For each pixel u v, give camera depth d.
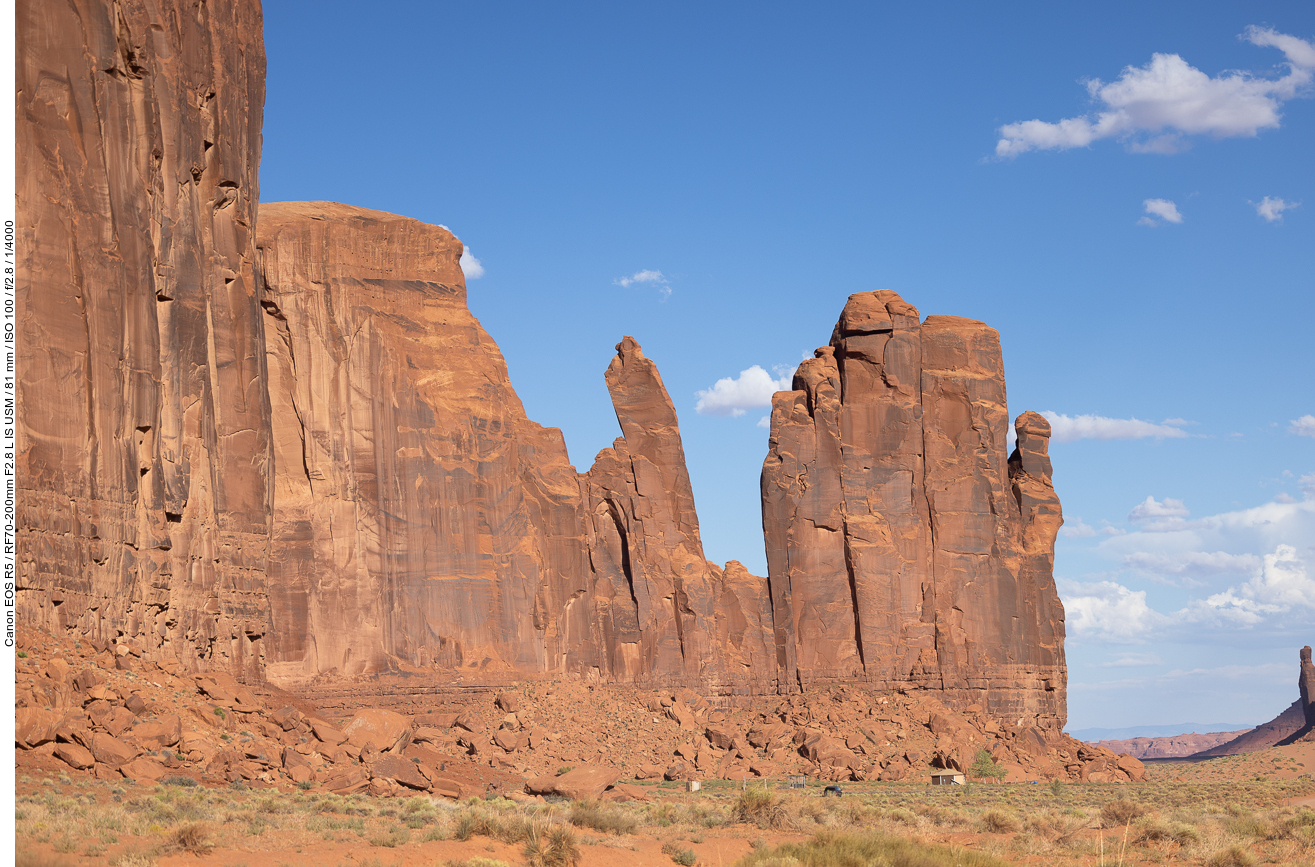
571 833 29.56
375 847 28.11
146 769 36.38
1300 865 30.22
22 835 24.41
